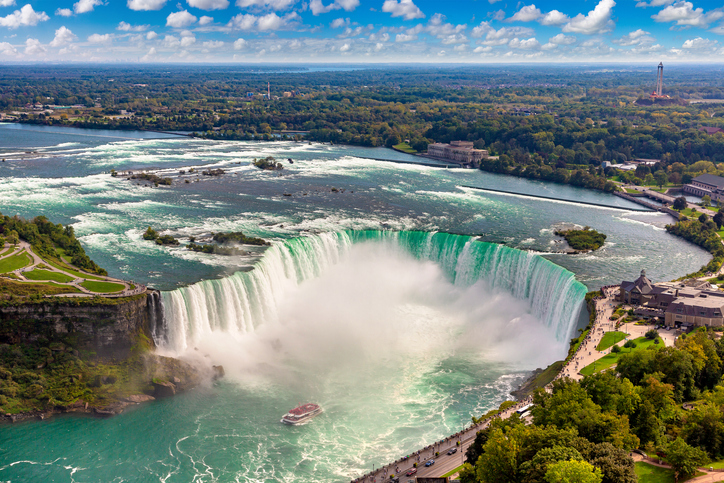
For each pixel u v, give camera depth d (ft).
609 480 450.71
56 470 569.64
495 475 481.46
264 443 613.11
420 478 535.19
